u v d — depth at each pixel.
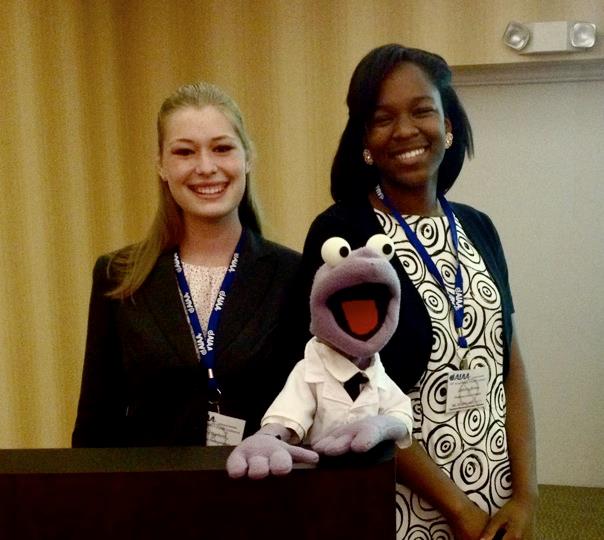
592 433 3.30
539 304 3.27
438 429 1.27
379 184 1.38
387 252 1.01
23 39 2.39
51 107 2.59
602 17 2.84
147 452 0.93
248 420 1.36
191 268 1.43
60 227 2.65
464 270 1.35
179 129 1.36
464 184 3.24
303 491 0.85
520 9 2.89
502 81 3.10
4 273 2.25
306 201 3.22
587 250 3.18
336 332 0.95
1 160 2.25
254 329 1.36
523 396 1.47
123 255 1.47
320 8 3.05
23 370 2.37
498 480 1.36
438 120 1.30
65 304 2.69
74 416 2.76
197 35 3.17
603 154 3.09
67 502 0.85
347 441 0.86
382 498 0.85
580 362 3.27
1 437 2.23
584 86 3.05
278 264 1.44
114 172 3.16
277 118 3.18
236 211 1.47
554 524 2.89
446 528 1.31
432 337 1.25
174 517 0.85
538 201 3.19
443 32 2.96
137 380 1.36
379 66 1.28
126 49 3.23
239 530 0.86
